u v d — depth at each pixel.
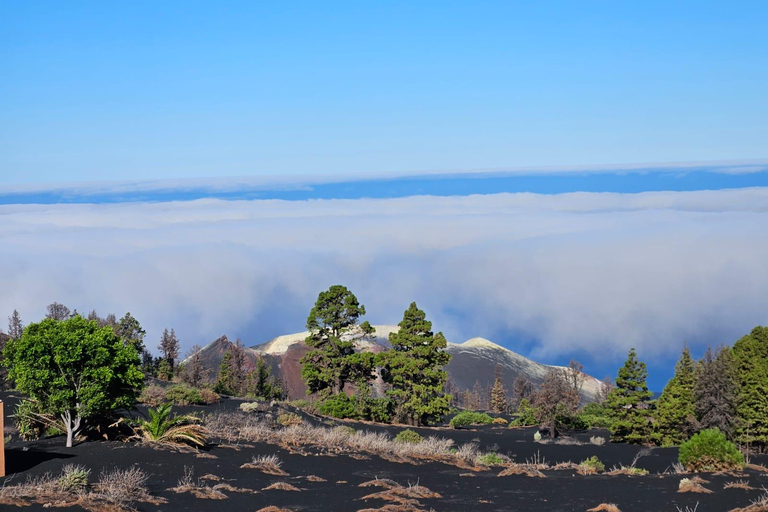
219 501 17.53
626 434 50.72
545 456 37.75
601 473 27.41
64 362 23.48
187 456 23.22
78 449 22.92
